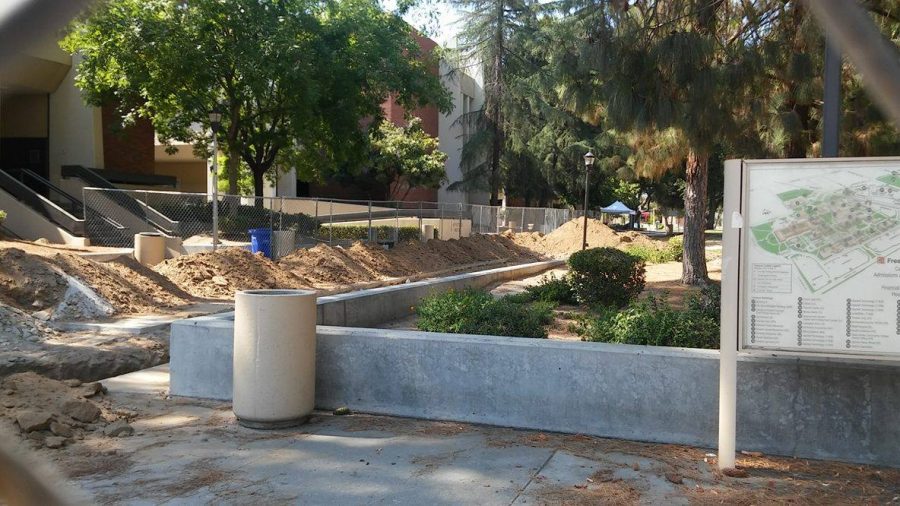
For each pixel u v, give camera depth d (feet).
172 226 75.66
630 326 23.09
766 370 16.84
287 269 58.29
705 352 17.78
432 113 172.76
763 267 15.06
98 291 39.78
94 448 16.98
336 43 86.38
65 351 30.04
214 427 18.84
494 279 55.83
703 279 55.06
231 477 15.21
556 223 149.38
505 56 151.12
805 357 15.56
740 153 34.32
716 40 30.63
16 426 17.21
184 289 48.14
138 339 33.86
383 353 20.15
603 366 18.20
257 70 77.25
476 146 154.71
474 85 190.08
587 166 88.38
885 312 14.39
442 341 19.61
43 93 94.38
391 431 18.60
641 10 32.58
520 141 158.20
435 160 145.28
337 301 30.27
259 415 18.39
